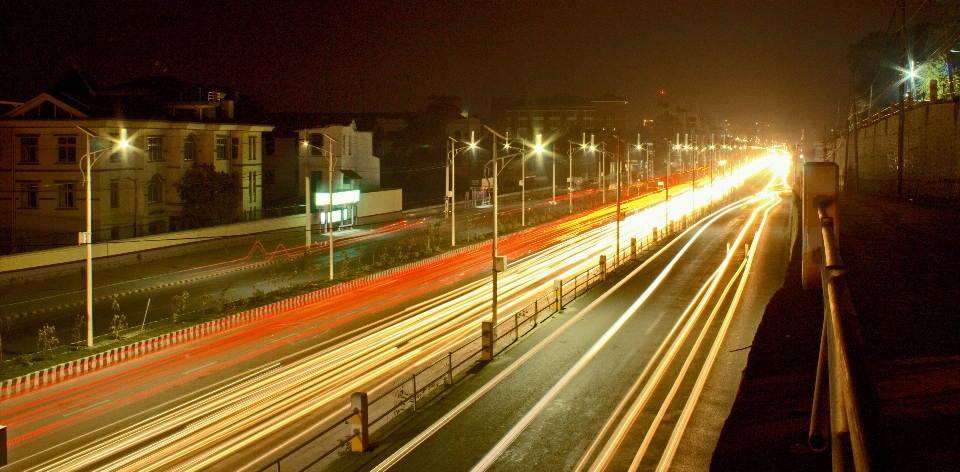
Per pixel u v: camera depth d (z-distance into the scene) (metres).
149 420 17.20
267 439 15.78
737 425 9.75
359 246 50.59
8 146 44.84
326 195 56.06
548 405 16.92
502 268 23.53
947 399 7.10
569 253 48.47
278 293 33.38
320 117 71.06
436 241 50.59
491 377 19.47
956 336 9.90
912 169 38.47
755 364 12.02
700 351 21.83
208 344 24.88
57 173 44.38
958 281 14.04
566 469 13.12
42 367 21.70
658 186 114.69
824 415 5.59
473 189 81.31
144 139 47.16
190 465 14.34
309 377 20.61
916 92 48.91
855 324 4.05
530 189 99.00
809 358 11.88
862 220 25.66
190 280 36.97
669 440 14.34
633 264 42.09
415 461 13.70
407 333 25.98
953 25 45.66
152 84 54.59
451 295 33.72
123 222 46.19
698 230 60.06
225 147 53.56
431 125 106.88
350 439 14.32
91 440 15.90
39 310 29.77
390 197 67.88
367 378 20.36
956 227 23.22
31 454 15.11
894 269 15.55
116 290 34.00
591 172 121.12
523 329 25.73
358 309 30.59
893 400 7.18
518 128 149.88
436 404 17.30
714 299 30.92
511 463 13.48
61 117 44.41
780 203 85.44
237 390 19.53
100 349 23.88
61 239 43.88
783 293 15.95
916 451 5.67
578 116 150.12
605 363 20.66
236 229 49.03
